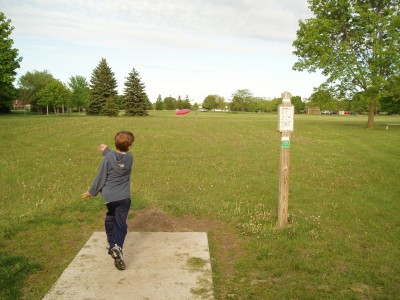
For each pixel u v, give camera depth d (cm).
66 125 2980
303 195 859
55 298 361
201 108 14300
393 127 3562
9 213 648
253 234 560
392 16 3081
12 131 2327
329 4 3338
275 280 412
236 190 910
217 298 369
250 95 13375
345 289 391
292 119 575
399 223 634
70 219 611
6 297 360
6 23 3616
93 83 6931
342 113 12550
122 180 432
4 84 4047
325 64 3225
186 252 483
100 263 443
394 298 372
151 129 2844
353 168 1294
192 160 1441
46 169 1143
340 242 530
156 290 381
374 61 3161
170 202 745
